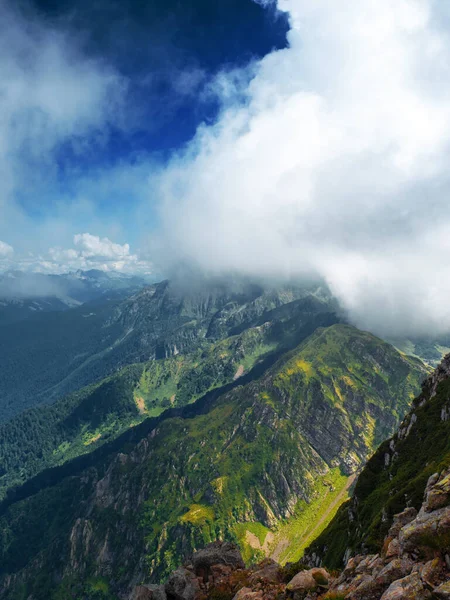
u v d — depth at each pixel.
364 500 114.88
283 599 34.66
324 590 33.50
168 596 45.38
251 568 46.56
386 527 75.69
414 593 22.38
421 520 27.70
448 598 20.91
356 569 31.95
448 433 103.06
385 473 122.88
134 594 43.62
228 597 41.75
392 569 26.48
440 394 131.00
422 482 76.75
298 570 41.03
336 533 117.88
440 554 24.78
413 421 131.38
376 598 25.84
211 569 49.03
